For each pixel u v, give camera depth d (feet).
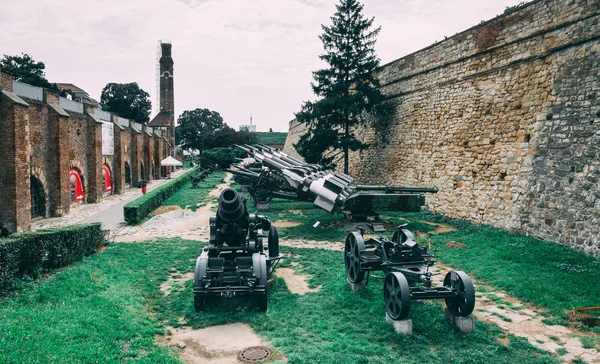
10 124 52.60
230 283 26.08
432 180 64.85
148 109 214.28
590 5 41.52
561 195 41.55
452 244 43.50
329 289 29.78
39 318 21.67
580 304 25.93
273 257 32.65
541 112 46.29
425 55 69.62
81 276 30.96
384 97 80.53
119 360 18.10
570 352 20.22
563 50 44.57
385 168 79.87
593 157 38.73
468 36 59.47
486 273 33.06
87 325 21.48
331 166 82.17
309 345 20.63
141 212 62.34
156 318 24.32
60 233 33.65
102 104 204.23
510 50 52.11
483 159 54.60
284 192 57.00
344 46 78.07
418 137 70.49
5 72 53.26
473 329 22.35
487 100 55.42
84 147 83.25
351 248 30.30
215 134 207.00
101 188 88.07
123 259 38.42
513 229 46.80
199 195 98.63
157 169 158.20
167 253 41.45
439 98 65.82
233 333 22.45
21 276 28.73
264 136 326.03
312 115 77.20
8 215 53.01
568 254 36.58
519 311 25.70
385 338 21.29
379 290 28.94
